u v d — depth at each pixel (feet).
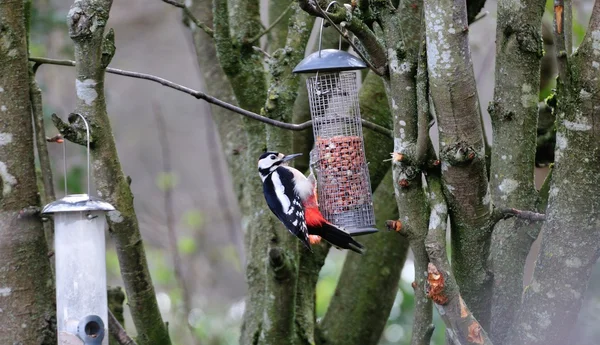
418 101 27.30
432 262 26.25
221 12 38.86
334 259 73.46
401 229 28.22
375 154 43.32
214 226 88.53
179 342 65.98
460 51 25.63
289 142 38.63
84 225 30.60
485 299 28.89
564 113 27.45
